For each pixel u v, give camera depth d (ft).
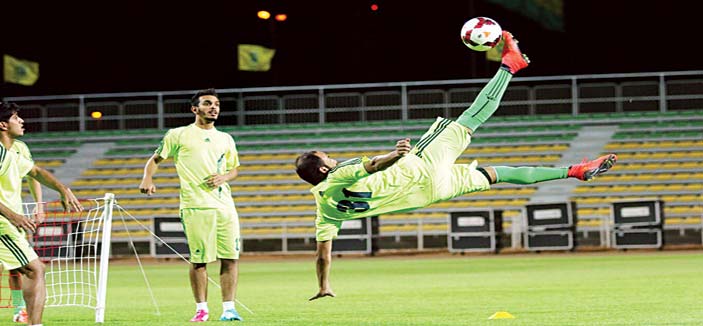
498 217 193.06
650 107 242.17
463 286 108.68
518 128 238.48
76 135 251.39
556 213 187.62
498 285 108.78
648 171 220.23
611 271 130.11
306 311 80.07
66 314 80.23
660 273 122.62
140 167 240.94
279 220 221.66
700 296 87.61
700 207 211.82
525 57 70.03
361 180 66.49
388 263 169.37
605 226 203.62
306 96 243.60
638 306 78.79
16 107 63.26
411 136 239.09
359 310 80.38
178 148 68.69
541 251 193.57
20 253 58.80
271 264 177.37
